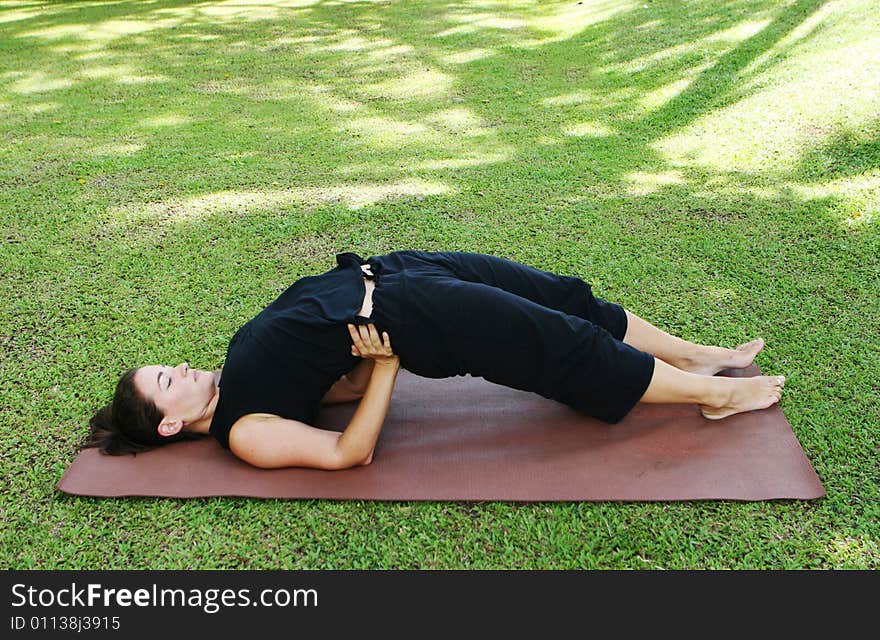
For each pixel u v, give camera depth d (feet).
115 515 6.83
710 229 11.57
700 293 9.96
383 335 6.97
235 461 7.39
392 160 14.88
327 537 6.58
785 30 17.99
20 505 6.98
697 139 14.85
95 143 16.22
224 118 17.63
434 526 6.64
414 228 12.05
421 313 6.98
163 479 7.16
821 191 12.38
